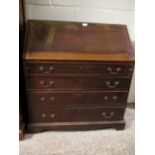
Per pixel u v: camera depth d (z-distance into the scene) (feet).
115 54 5.51
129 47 5.76
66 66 5.36
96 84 5.76
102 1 6.54
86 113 6.23
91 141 6.18
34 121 6.20
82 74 5.54
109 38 5.90
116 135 6.46
